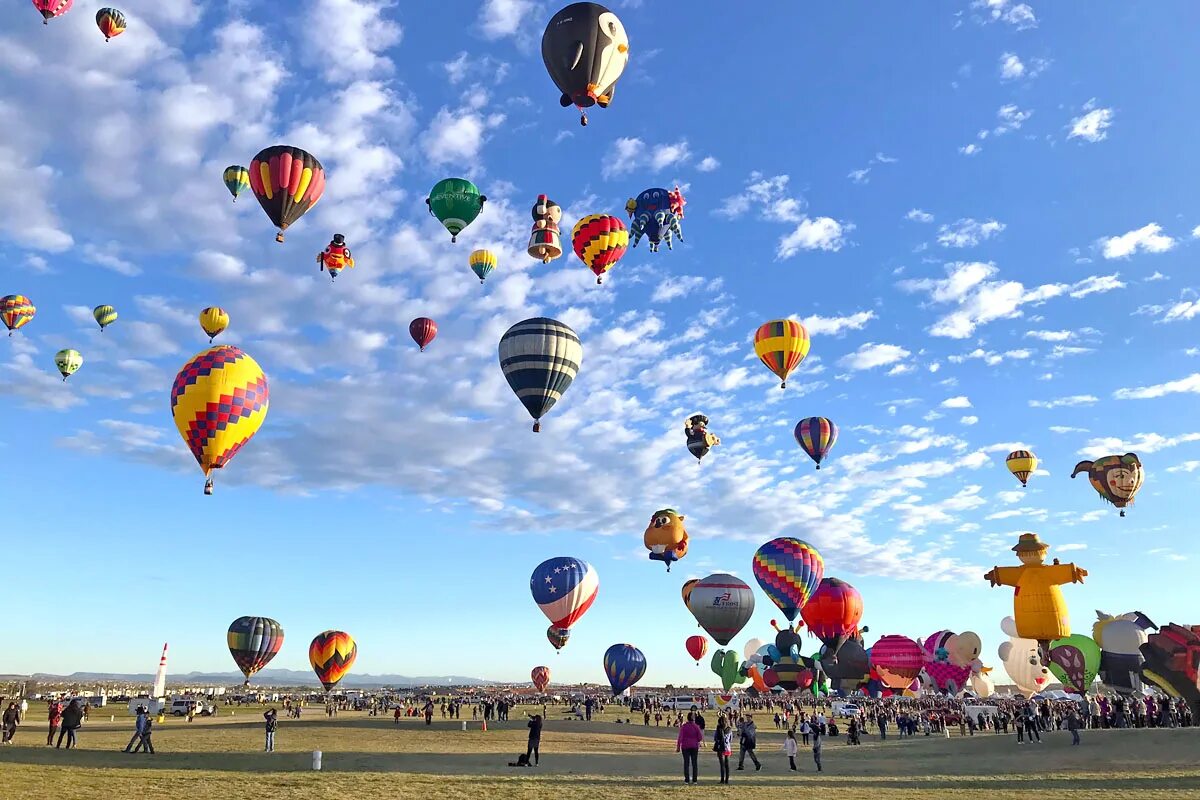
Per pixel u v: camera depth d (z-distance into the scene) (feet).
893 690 229.04
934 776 72.18
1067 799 56.49
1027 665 204.64
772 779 69.36
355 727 141.49
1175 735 89.30
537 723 79.15
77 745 93.71
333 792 55.62
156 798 51.49
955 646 232.73
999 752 92.73
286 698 314.35
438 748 99.81
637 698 304.50
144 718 83.87
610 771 74.59
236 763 74.90
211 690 481.46
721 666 261.03
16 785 55.01
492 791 58.08
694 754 65.92
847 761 88.89
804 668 192.95
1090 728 117.60
